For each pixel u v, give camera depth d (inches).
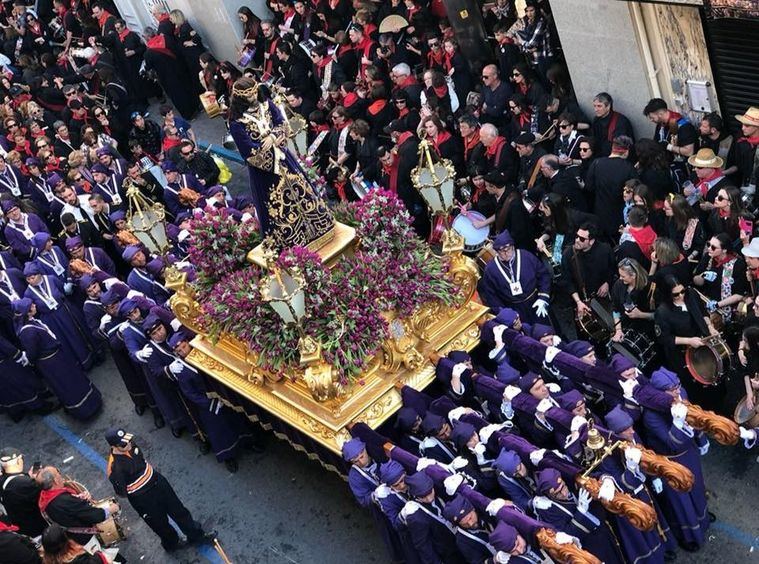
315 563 383.6
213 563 396.5
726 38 432.8
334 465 378.6
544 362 354.6
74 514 376.2
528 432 339.3
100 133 673.0
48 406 516.4
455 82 553.3
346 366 358.0
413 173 376.2
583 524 308.2
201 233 400.2
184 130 636.7
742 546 338.0
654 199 414.3
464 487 317.1
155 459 458.9
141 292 472.7
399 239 385.7
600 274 393.1
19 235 545.6
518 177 478.0
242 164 693.3
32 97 754.2
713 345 351.3
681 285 355.3
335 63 612.4
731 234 376.2
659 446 324.5
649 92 474.6
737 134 453.4
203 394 422.3
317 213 380.8
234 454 435.8
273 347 369.7
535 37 522.3
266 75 671.1
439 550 327.3
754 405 344.2
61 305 512.7
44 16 951.6
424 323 377.1
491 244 430.6
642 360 374.9
